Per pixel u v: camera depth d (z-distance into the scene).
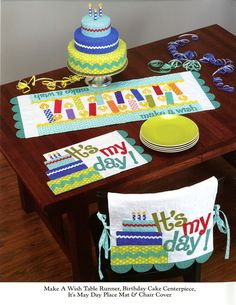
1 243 2.50
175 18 3.48
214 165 2.86
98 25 2.13
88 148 1.94
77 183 1.80
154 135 1.95
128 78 2.31
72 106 2.17
